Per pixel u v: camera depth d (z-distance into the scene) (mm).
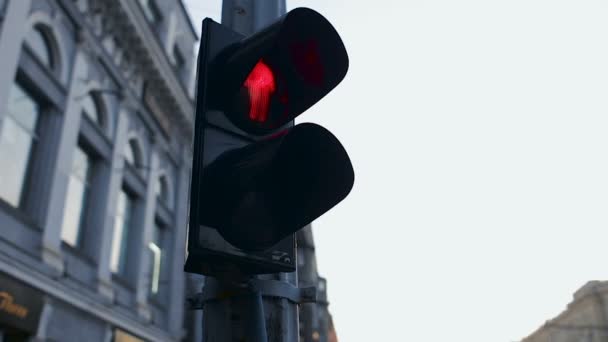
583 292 39938
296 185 1652
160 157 18828
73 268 12891
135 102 16875
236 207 1572
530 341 42875
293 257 1714
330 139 1646
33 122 12242
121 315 14664
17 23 11250
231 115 1713
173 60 20828
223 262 1589
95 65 14742
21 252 10977
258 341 1574
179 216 19859
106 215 14516
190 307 1759
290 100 1827
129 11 16016
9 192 11273
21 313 10586
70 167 12859
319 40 1816
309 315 21109
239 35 1866
